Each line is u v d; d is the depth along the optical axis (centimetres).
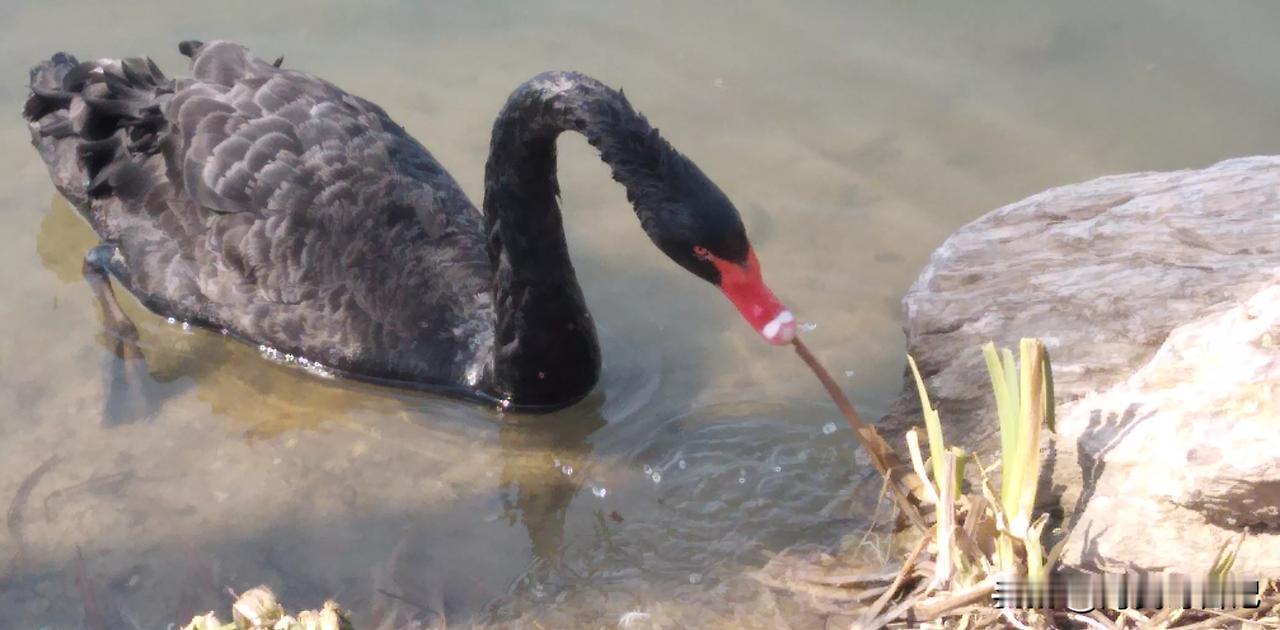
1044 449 297
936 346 313
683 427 316
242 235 323
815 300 331
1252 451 282
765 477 309
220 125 325
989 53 363
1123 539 288
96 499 306
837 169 348
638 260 339
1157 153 345
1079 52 362
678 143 352
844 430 314
